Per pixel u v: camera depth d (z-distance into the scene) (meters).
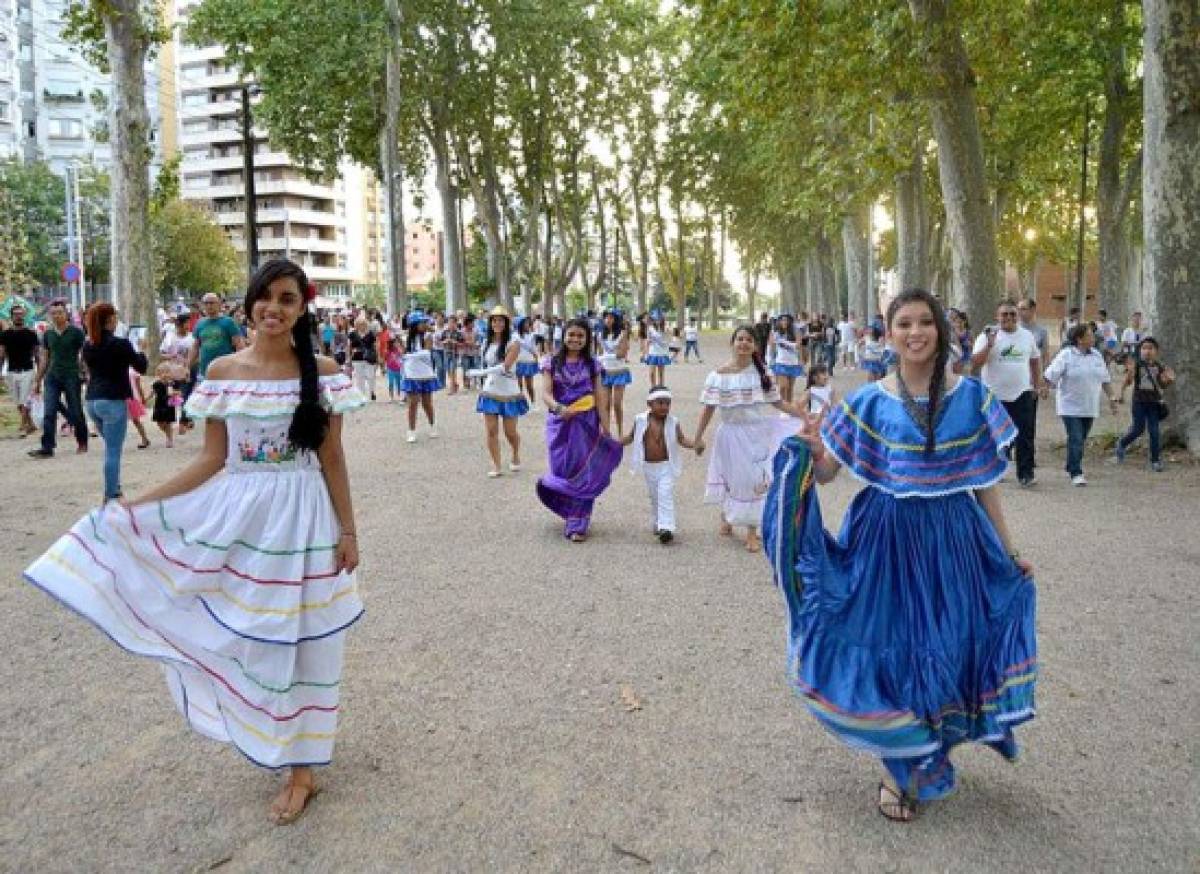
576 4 35.75
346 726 4.14
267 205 94.12
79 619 5.57
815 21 14.17
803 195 22.48
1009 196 31.28
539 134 38.97
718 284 73.44
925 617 3.25
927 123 16.03
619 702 4.38
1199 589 6.13
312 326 3.48
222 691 3.29
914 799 3.38
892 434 3.34
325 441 3.45
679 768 3.75
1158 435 10.56
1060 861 3.10
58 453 12.02
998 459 3.34
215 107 93.12
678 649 5.07
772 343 17.16
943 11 13.77
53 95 68.25
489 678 4.68
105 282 62.50
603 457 7.46
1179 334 11.13
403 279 31.53
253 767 3.78
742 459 7.23
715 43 16.25
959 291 14.70
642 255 48.44
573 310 89.12
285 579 3.32
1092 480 10.16
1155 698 4.39
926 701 3.20
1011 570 3.36
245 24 30.97
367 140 34.69
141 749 3.92
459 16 33.88
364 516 8.42
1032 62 21.11
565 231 49.16
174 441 13.00
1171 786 3.58
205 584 3.28
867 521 3.38
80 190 58.22
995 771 3.72
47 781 3.65
